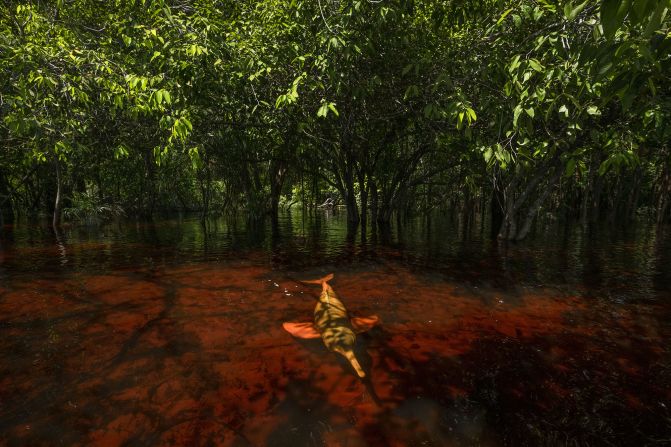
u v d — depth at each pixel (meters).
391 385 2.54
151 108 6.20
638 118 5.67
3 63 5.47
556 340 3.24
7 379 2.57
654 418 2.19
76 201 15.75
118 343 3.15
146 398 2.37
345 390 2.48
